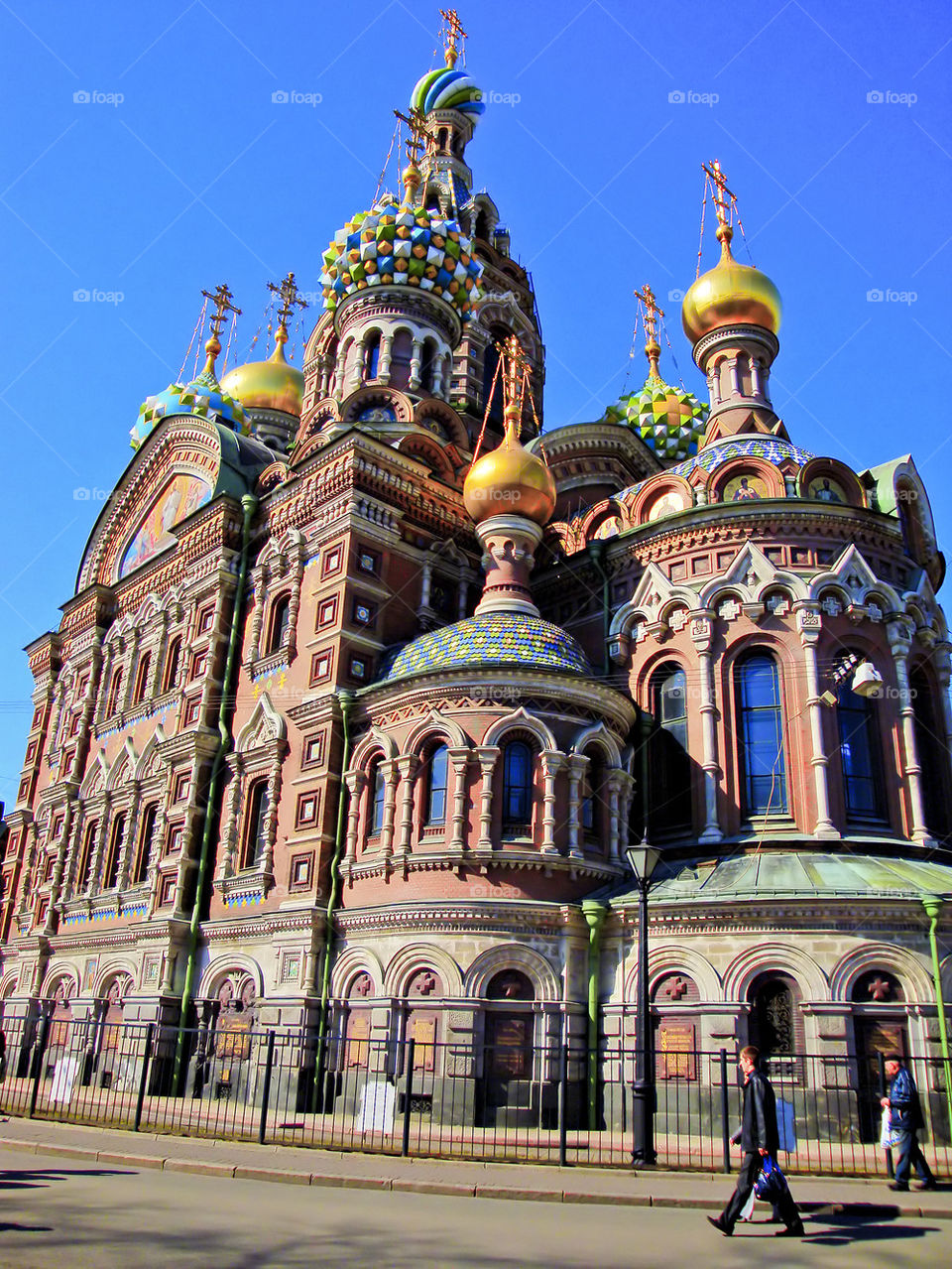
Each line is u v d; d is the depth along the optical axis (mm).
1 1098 27297
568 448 47188
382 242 42594
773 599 29359
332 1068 25906
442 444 36906
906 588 30703
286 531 34875
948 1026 22422
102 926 36188
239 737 33125
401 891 26219
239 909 30422
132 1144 18844
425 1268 9852
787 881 24438
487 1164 17562
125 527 45094
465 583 34750
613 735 28203
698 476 32750
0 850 48469
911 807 27922
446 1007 24281
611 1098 24156
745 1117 12969
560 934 25297
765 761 28484
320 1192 14898
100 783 39938
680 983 24172
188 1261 9742
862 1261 10906
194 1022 30453
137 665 40344
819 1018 22641
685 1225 13016
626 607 31766
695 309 39219
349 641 30656
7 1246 10078
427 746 27469
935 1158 19922
